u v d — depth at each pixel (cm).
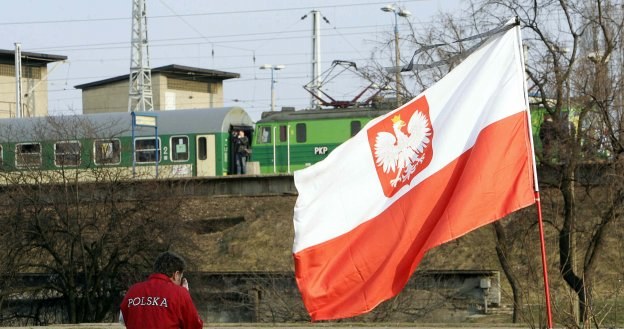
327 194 879
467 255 3136
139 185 3300
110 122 4338
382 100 3142
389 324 1373
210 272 3219
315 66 5684
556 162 2645
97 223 3195
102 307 3216
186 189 3734
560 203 2755
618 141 2533
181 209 3419
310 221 871
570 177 2602
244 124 4650
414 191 889
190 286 3131
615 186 2466
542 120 2744
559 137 2611
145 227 3189
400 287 875
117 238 3177
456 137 903
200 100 7825
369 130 889
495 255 3089
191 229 3544
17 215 3166
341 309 869
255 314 2962
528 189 897
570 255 2334
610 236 2609
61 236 3194
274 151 4506
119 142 3919
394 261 876
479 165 895
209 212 4219
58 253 3197
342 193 881
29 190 3206
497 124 906
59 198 3192
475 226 887
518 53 921
